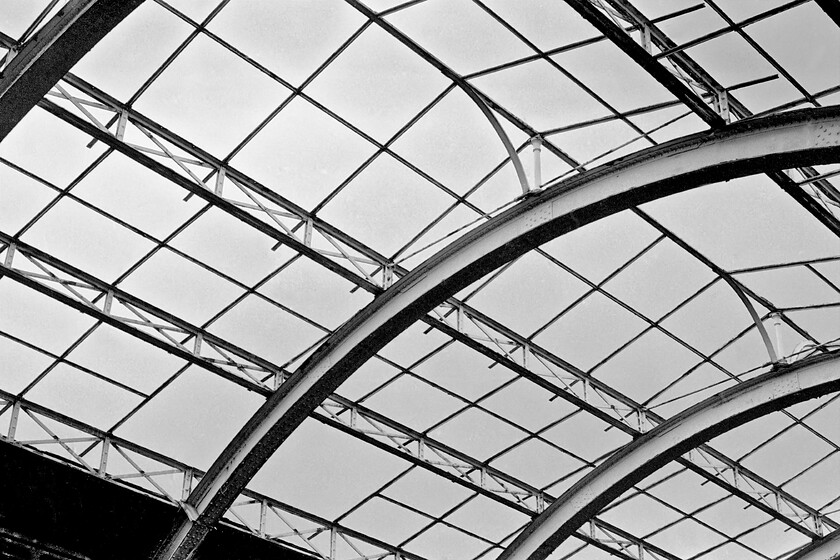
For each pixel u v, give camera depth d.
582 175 23.81
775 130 21.19
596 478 33.66
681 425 31.72
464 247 25.84
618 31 20.27
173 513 31.97
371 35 23.52
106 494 31.08
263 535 33.47
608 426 33.09
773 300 29.36
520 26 23.06
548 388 30.25
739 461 35.56
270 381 30.31
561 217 23.98
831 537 37.78
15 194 25.56
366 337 27.27
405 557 37.16
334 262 26.92
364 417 31.97
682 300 29.38
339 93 24.53
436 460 33.34
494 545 37.41
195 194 25.41
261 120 24.86
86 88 23.81
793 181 23.92
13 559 30.70
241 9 22.72
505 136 25.31
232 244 26.97
